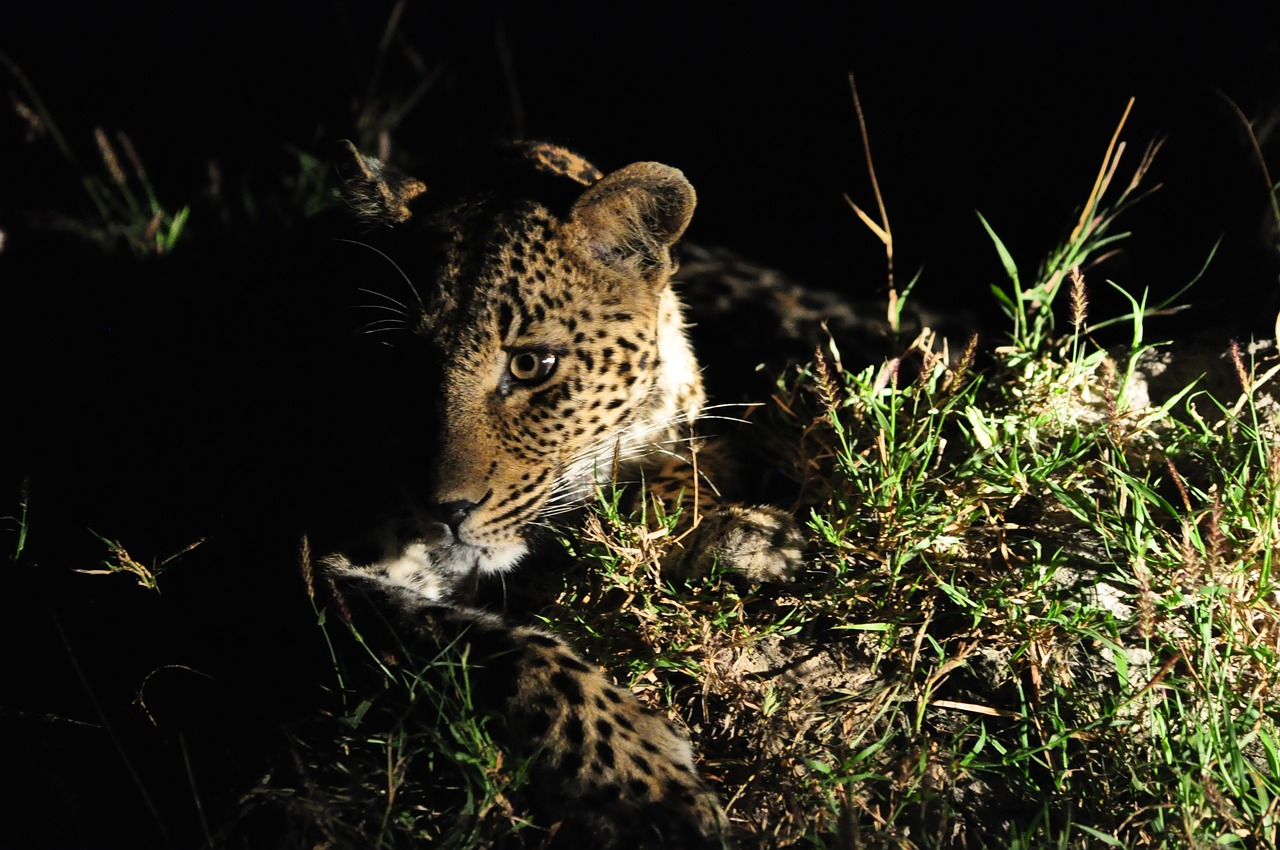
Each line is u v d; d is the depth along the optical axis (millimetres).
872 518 8750
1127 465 8969
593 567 8742
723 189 16391
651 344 9289
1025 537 8805
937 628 8312
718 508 9219
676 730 7570
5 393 10047
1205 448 9078
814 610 8383
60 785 7383
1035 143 16078
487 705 7441
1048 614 7918
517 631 7852
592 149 17453
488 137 17578
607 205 8836
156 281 10695
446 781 7430
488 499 8664
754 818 7320
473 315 8562
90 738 8219
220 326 9656
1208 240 13727
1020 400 9594
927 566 8258
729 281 12492
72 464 9719
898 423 9586
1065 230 12969
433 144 17688
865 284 13914
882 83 17891
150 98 19359
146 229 14430
